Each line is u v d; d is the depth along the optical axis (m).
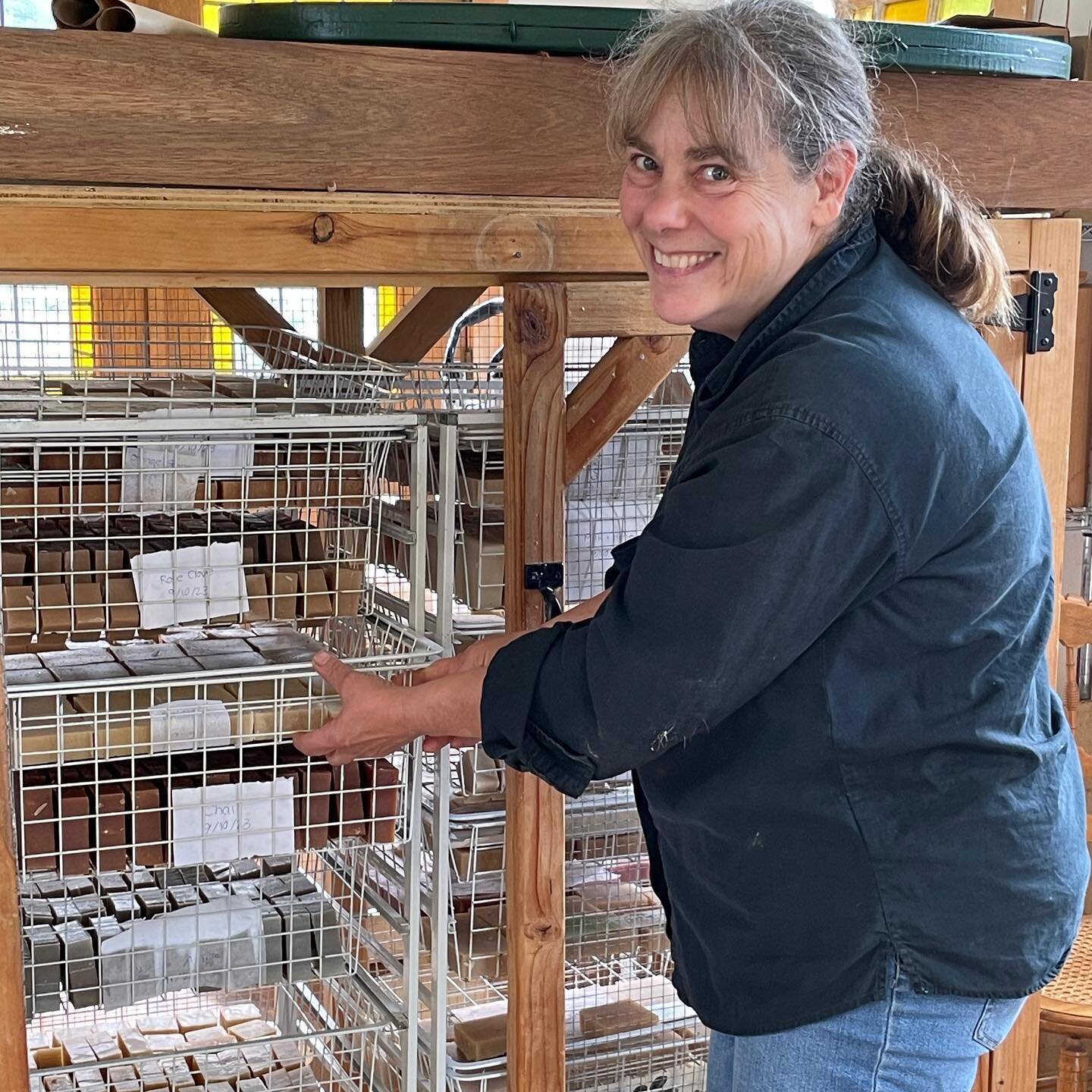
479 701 1.35
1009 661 1.19
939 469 1.09
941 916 1.17
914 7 2.07
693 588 1.10
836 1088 1.22
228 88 1.33
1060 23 2.44
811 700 1.15
